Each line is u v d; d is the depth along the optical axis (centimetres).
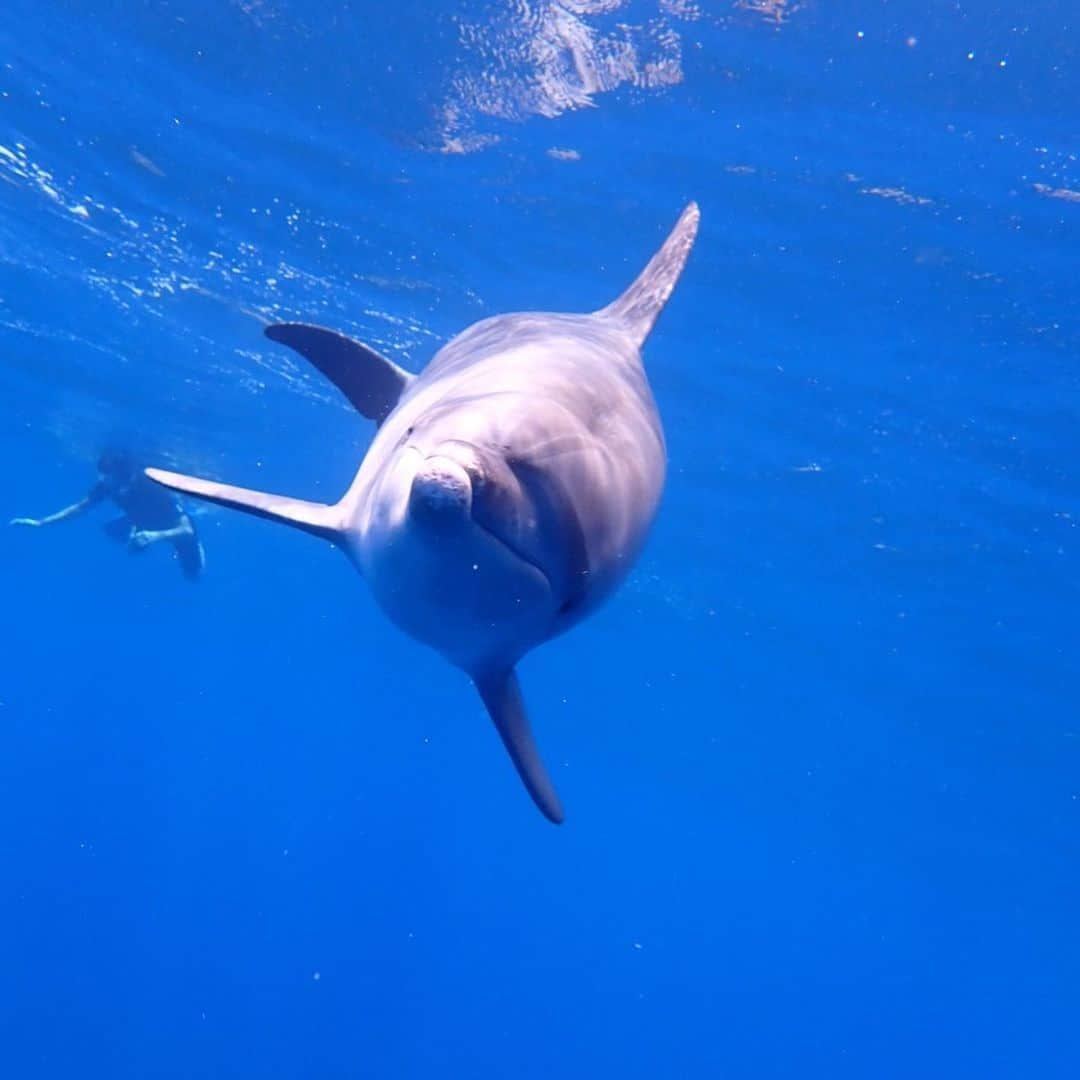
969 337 1181
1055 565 1697
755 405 1488
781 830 5947
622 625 3031
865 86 881
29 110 1248
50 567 5272
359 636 4447
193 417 2322
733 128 968
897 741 3303
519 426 308
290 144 1171
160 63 1091
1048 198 948
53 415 2666
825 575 2111
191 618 5675
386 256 1357
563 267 1256
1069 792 3114
